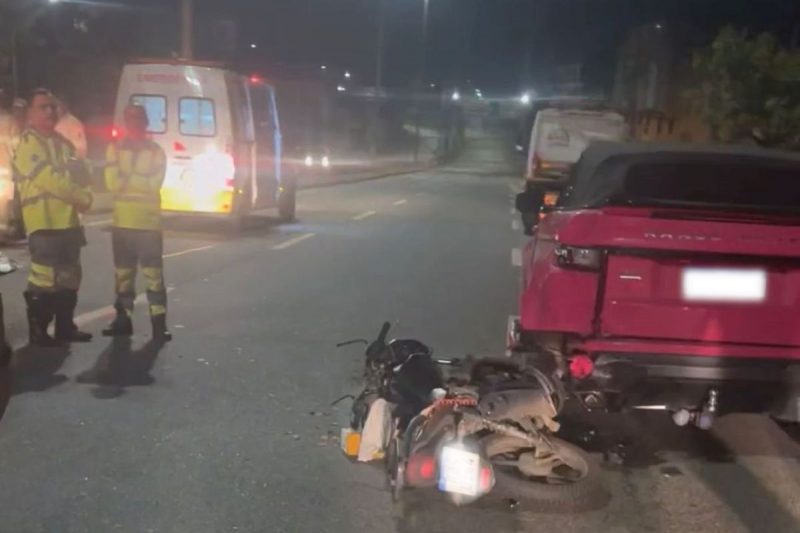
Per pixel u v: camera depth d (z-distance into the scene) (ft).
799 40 73.36
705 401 16.46
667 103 101.81
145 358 24.52
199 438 18.67
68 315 25.81
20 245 43.09
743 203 19.19
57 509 15.14
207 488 16.24
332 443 18.70
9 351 16.93
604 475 17.80
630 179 19.54
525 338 18.06
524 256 22.24
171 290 34.63
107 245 45.37
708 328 16.22
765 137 56.39
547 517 15.65
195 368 23.73
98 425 19.17
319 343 26.99
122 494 15.83
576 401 19.53
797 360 16.34
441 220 68.95
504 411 15.94
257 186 55.47
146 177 25.79
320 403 21.25
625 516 15.87
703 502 16.63
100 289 33.76
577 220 16.37
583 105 71.82
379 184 125.39
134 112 25.67
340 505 15.79
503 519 15.51
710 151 20.29
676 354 16.22
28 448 17.75
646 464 18.49
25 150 24.49
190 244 48.29
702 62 64.28
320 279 38.40
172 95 50.19
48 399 20.75
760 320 16.24
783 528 15.61
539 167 66.28
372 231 58.49
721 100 59.57
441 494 16.15
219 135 50.37
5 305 30.07
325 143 168.76
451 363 19.02
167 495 15.87
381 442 17.39
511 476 16.15
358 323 30.01
